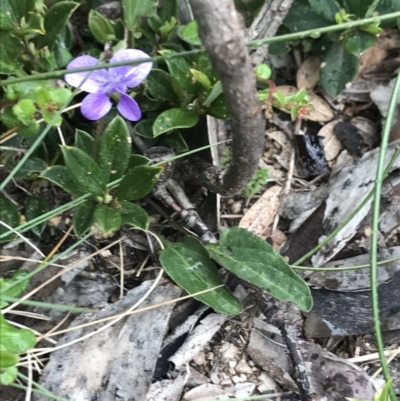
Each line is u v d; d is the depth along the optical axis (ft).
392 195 0.53
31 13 0.44
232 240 0.48
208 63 0.46
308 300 0.44
